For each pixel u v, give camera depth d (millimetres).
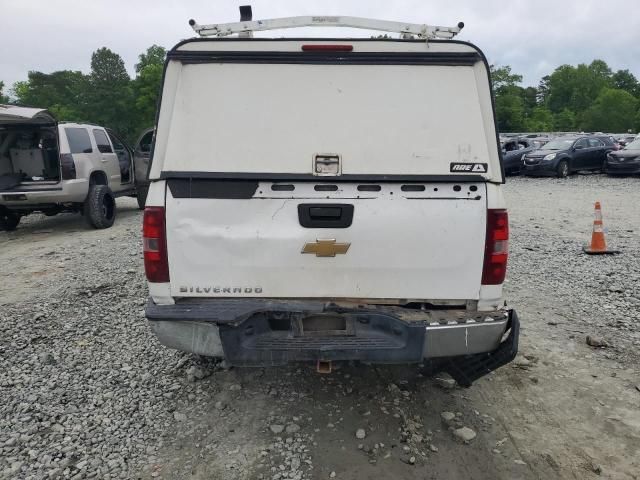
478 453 3264
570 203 13438
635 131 97750
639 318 5355
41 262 7809
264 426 3518
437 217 3150
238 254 3184
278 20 3541
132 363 4422
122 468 3121
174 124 3211
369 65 3219
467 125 3217
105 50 71312
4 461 3184
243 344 3156
